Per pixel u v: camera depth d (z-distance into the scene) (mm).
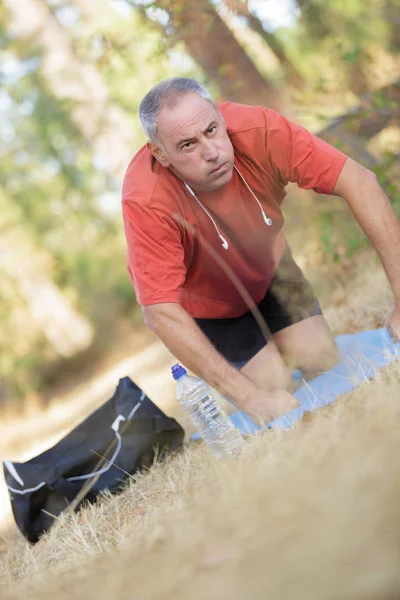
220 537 3264
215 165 5652
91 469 6605
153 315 5930
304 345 7023
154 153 5914
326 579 2510
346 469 3271
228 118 6117
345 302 9383
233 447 5703
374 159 10484
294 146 6055
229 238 6363
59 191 29250
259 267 6688
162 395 11156
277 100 11672
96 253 30516
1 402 26266
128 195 5988
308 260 10602
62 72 21719
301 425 5043
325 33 14281
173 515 4316
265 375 6930
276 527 3033
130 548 4039
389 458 3152
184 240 6203
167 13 10508
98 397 16750
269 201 6402
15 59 22750
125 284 30547
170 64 11383
